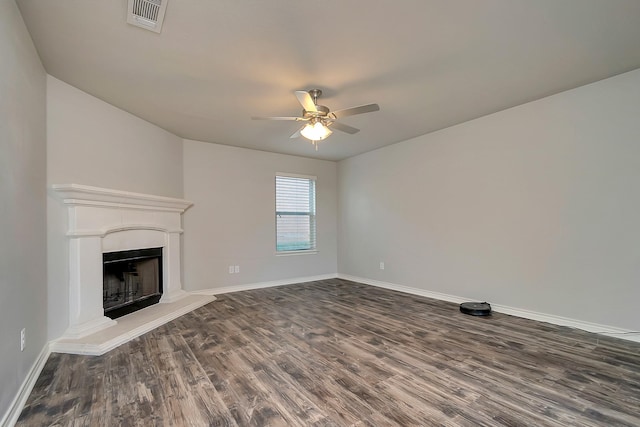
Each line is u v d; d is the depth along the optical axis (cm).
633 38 228
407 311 389
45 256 256
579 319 313
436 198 452
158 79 282
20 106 200
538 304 343
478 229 399
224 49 236
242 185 526
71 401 192
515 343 281
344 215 629
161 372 229
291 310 396
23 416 178
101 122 325
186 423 171
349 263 616
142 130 385
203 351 267
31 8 189
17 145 194
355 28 212
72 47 231
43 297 248
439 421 172
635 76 278
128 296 371
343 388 207
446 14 198
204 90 306
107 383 213
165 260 408
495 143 380
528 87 310
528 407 184
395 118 396
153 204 381
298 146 522
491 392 201
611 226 293
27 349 207
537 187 343
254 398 195
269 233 555
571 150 317
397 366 238
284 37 221
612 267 292
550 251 333
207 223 488
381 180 544
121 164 351
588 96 305
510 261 367
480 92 320
